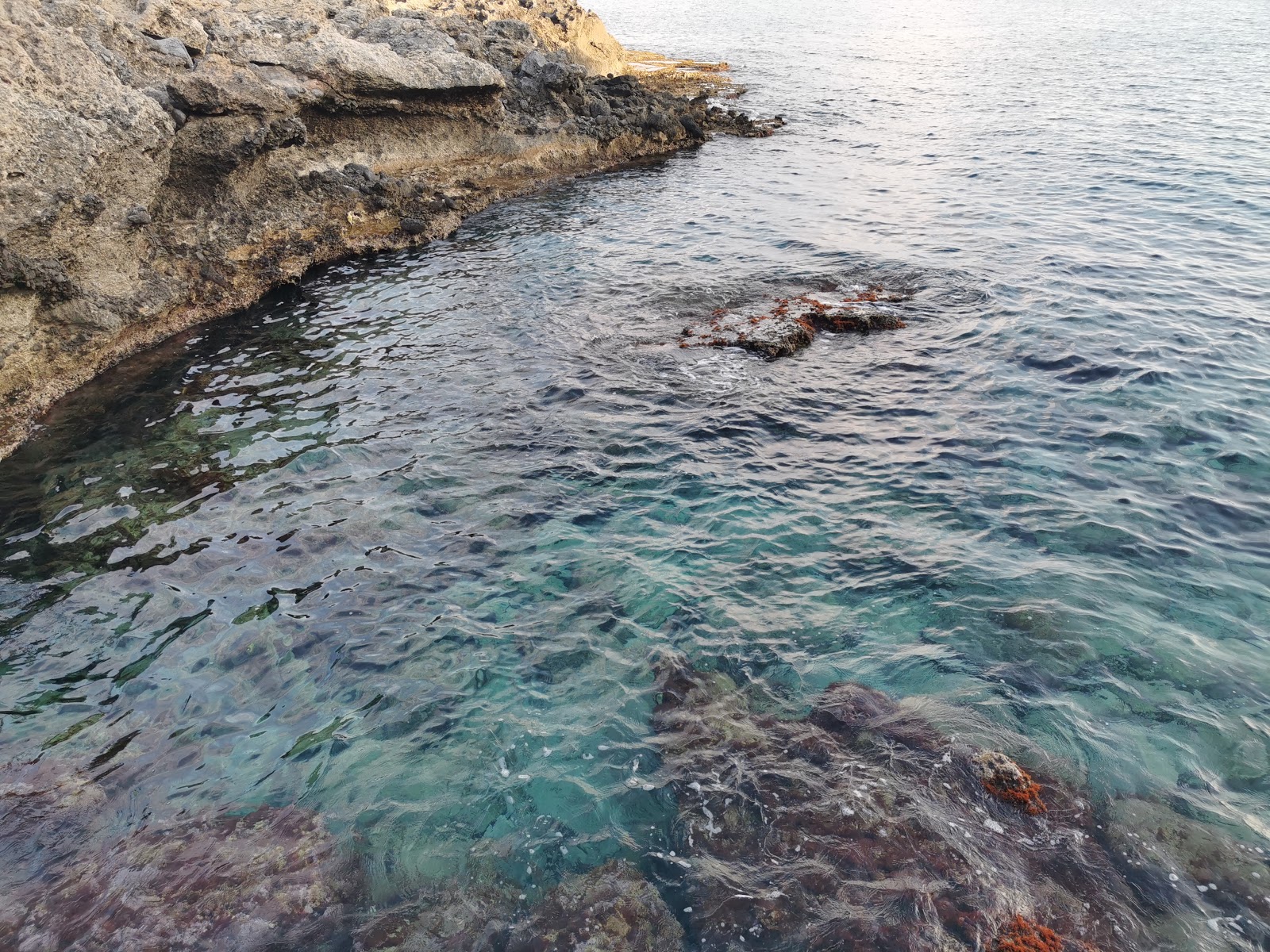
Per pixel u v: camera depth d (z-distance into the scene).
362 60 25.97
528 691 8.86
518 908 6.69
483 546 11.20
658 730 8.33
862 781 7.64
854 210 26.83
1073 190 27.08
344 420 14.44
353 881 6.91
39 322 14.76
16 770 7.82
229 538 11.26
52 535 11.30
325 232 23.19
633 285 20.94
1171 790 7.49
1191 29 66.25
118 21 17.48
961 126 38.41
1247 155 29.27
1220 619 9.48
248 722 8.48
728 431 13.97
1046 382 14.98
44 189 13.66
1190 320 16.98
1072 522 11.24
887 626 9.62
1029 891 6.62
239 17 25.78
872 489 12.26
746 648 9.35
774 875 6.84
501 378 15.96
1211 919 6.41
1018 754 7.89
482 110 30.81
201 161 18.91
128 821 7.39
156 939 6.39
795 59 63.62
